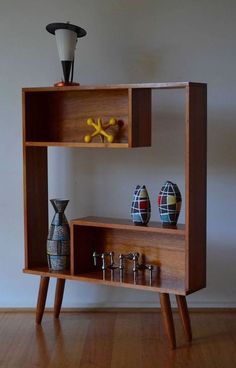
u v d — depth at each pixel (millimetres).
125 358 2662
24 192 3018
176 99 3174
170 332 2760
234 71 3145
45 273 2996
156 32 3166
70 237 2963
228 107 3164
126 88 2738
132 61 3193
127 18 3178
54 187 3311
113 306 3314
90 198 3295
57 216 3035
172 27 3154
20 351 2744
